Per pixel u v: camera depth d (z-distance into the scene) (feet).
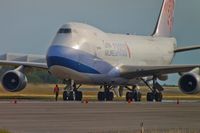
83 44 602.85
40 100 598.75
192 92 597.52
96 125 321.73
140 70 634.02
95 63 614.34
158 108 478.18
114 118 369.09
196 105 538.88
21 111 403.54
